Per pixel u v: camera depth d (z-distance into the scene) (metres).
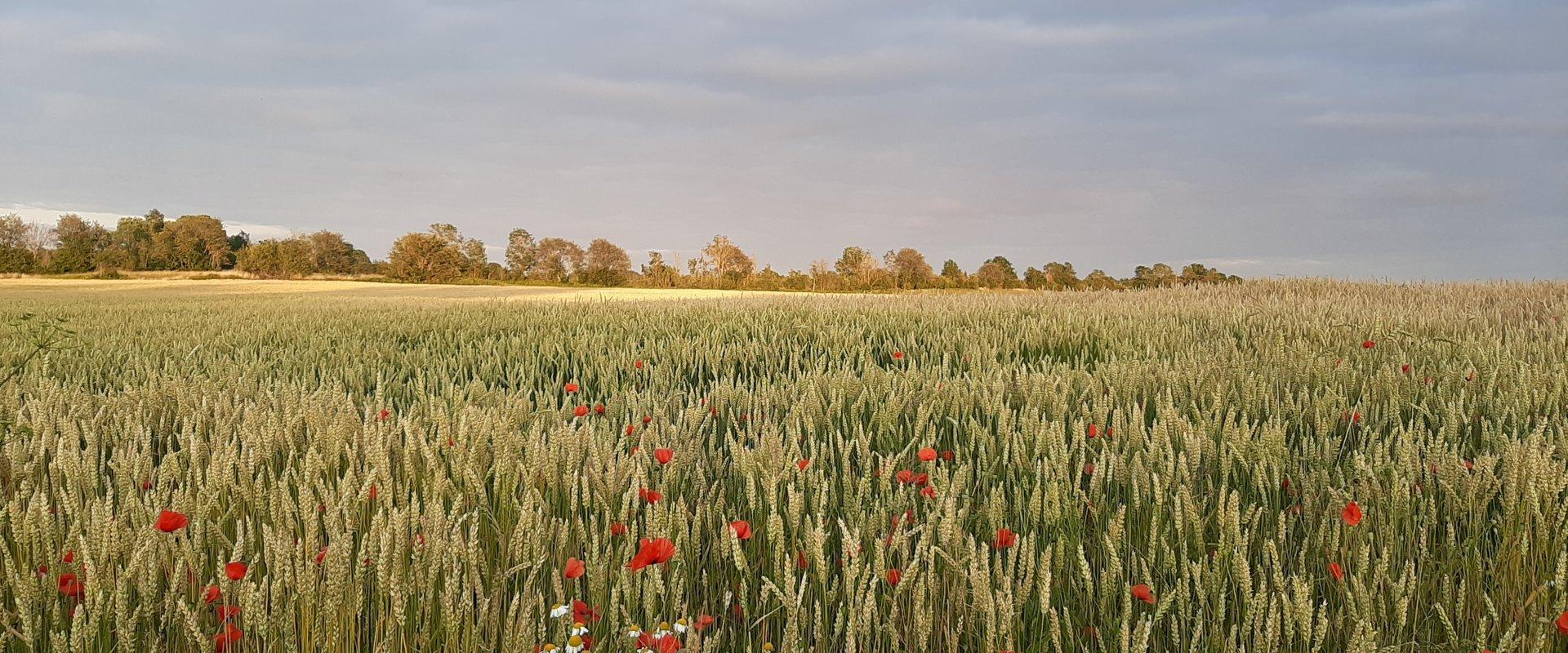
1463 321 8.47
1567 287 15.28
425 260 84.06
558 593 1.80
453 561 1.83
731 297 20.20
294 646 1.67
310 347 8.59
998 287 61.75
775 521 2.03
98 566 1.81
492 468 2.51
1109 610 1.91
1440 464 2.42
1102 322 9.85
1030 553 1.90
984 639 1.79
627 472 2.53
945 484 2.42
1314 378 4.56
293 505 2.19
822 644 1.79
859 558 1.80
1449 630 1.79
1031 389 4.27
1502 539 2.12
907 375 4.88
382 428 2.96
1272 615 1.62
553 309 15.48
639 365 6.70
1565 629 1.65
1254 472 2.65
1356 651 1.56
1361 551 1.86
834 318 11.51
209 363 6.93
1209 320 10.13
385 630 1.84
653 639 1.66
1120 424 3.11
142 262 89.25
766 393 4.26
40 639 1.85
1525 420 3.41
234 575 1.77
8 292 40.59
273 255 84.06
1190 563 1.95
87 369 6.70
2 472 2.85
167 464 2.44
